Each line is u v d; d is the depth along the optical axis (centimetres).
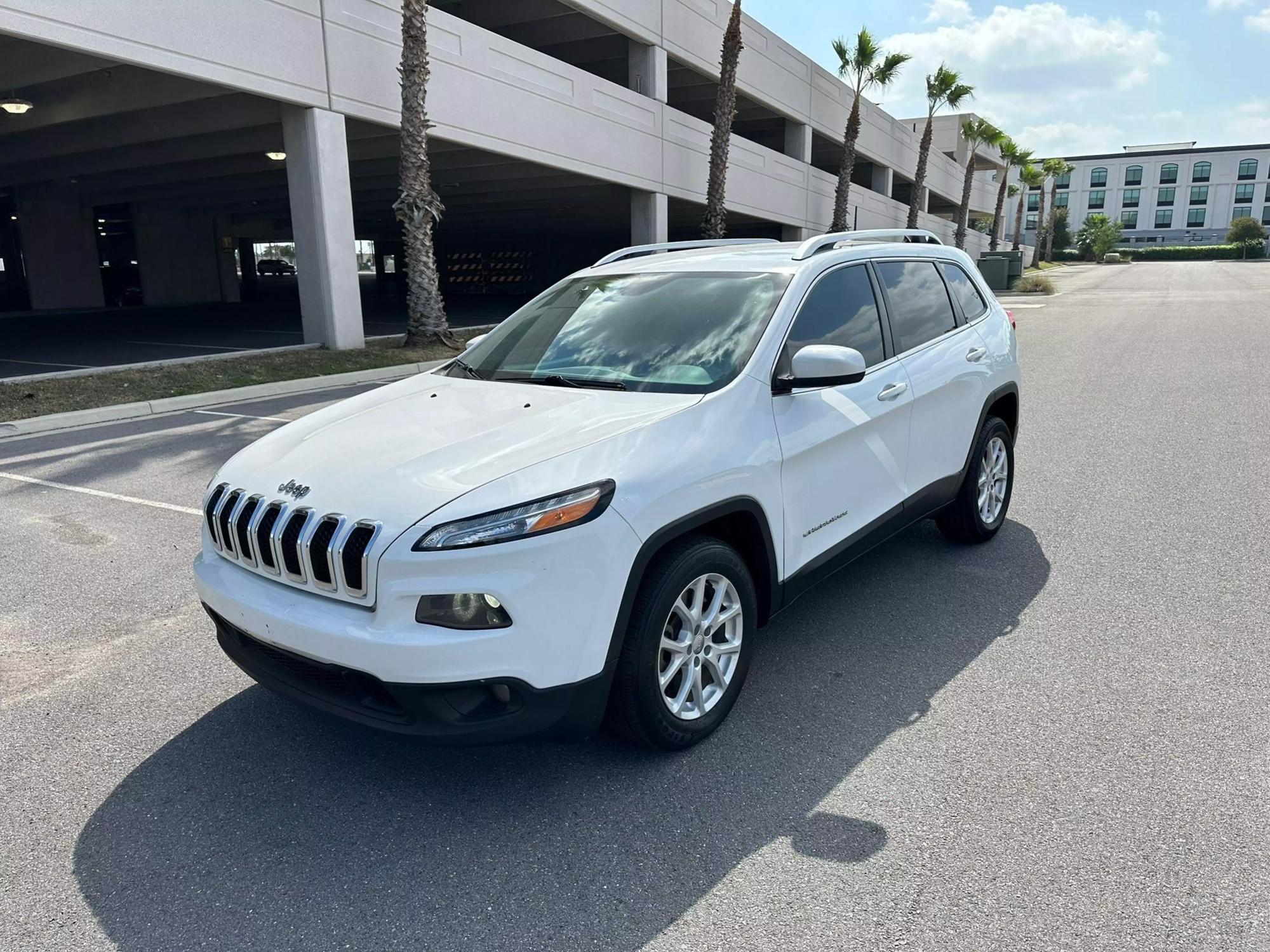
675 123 2277
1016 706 338
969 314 501
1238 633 396
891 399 398
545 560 253
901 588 459
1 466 748
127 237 3091
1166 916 226
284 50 1310
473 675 248
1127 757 300
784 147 3250
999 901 234
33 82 1406
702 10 2309
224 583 292
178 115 1702
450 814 279
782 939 223
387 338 1627
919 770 296
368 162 2216
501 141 1714
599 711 273
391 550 248
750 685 359
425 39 1412
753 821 271
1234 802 273
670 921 230
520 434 296
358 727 262
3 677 375
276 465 302
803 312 365
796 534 346
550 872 250
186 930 230
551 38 2142
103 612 441
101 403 1008
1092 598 441
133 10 1118
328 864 256
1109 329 1881
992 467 520
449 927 230
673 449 292
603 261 474
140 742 324
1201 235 11388
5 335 1933
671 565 291
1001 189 5534
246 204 2984
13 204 2733
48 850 264
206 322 2312
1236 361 1302
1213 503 596
